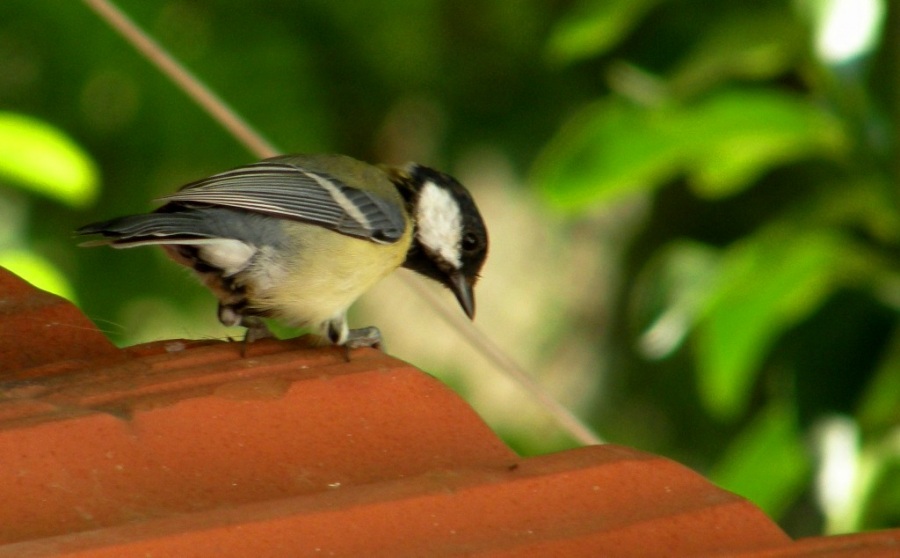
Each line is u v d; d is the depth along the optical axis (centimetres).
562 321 1495
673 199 1453
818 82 1082
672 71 1228
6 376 566
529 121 1405
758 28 1088
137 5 1294
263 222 731
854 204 1055
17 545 436
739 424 1406
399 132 1424
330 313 758
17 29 1279
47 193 996
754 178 1254
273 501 483
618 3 1091
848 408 1036
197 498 496
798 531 1376
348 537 469
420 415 554
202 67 1297
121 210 1285
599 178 1084
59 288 1040
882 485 1013
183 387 549
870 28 1070
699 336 1181
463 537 482
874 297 1044
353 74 1373
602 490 517
